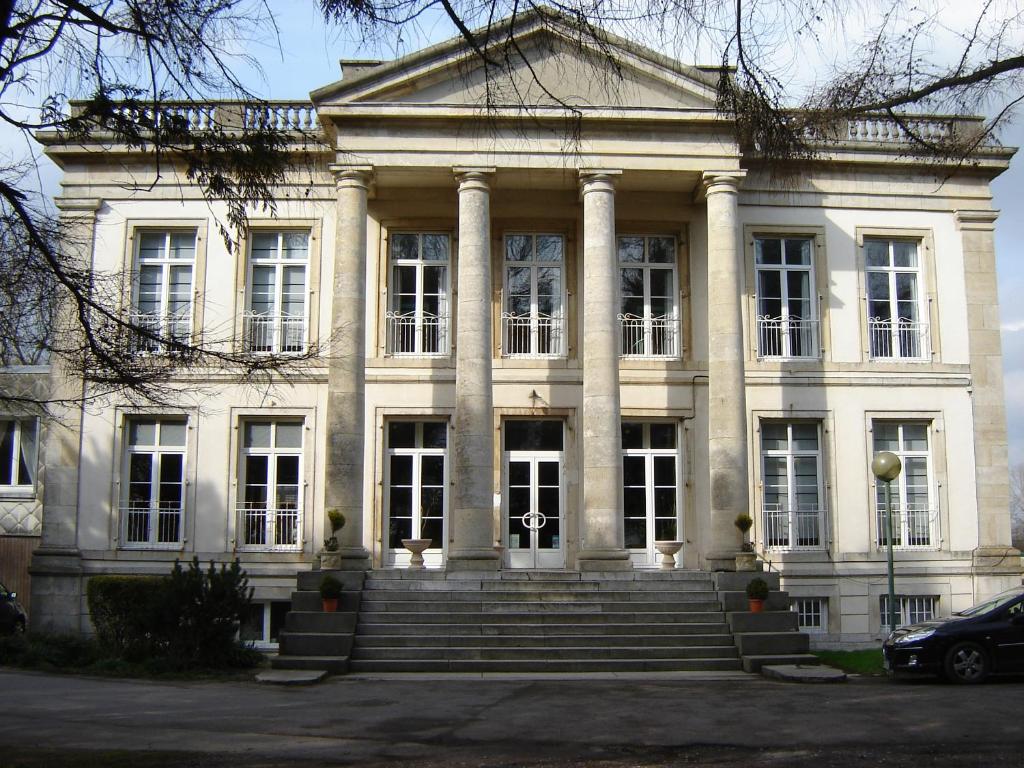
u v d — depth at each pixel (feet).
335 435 60.23
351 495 59.98
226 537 66.54
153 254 69.72
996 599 49.39
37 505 72.84
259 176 26.94
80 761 27.22
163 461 68.18
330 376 60.80
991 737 31.76
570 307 69.46
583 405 64.64
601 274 61.93
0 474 74.02
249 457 68.39
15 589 71.82
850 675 49.88
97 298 27.96
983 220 72.18
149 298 69.10
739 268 63.67
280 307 69.36
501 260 69.77
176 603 50.57
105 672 49.47
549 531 68.44
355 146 62.49
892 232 71.61
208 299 68.64
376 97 62.44
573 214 70.18
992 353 71.00
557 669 50.67
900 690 43.62
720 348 62.13
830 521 68.28
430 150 62.54
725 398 61.57
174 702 39.81
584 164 62.95
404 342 69.46
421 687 45.09
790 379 69.26
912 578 67.77
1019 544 190.29
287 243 70.03
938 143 28.43
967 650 46.21
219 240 69.31
